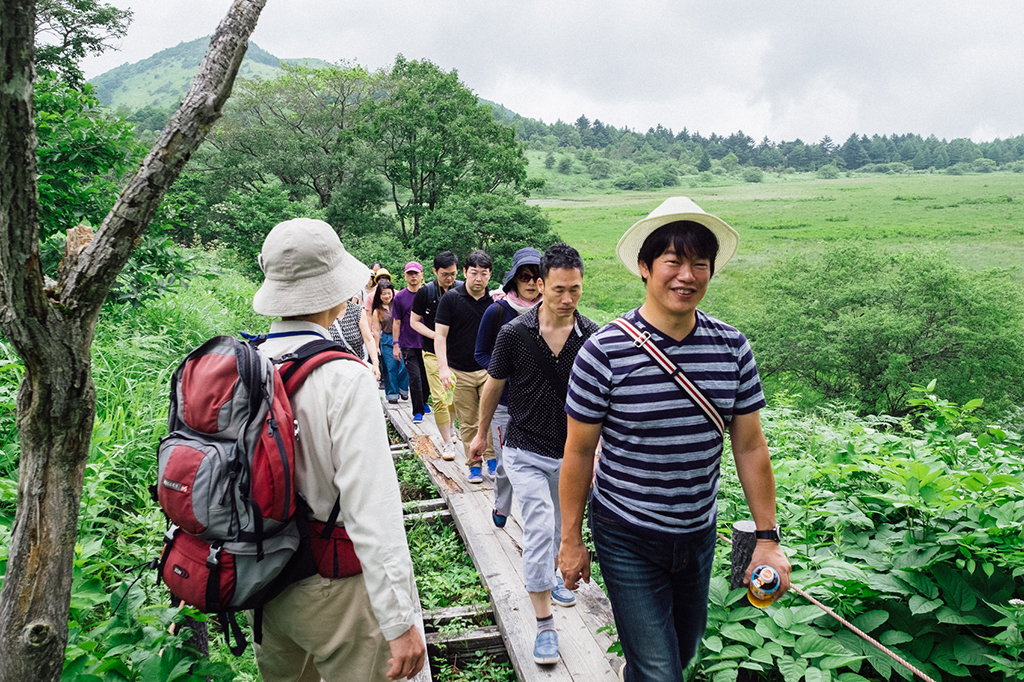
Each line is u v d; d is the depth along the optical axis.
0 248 1.21
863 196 116.19
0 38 1.12
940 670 2.73
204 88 1.33
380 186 45.50
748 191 147.25
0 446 3.95
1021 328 21.42
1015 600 2.57
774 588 2.05
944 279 22.27
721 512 3.90
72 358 1.32
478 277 4.97
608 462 2.10
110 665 2.18
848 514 3.37
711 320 2.07
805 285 24.39
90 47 23.33
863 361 22.47
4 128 1.15
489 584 3.69
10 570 1.37
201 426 1.63
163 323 7.79
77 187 6.81
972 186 126.50
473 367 5.18
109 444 4.22
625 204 125.44
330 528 1.75
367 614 1.78
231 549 1.60
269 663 1.96
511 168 47.69
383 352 8.34
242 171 44.81
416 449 6.39
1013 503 3.01
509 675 3.27
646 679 2.04
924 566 2.87
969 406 4.42
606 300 42.28
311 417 1.70
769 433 6.17
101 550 3.21
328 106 51.44
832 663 2.42
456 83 49.12
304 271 1.83
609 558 2.10
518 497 3.09
